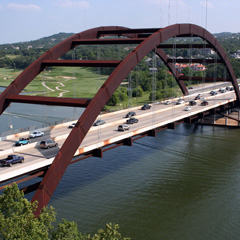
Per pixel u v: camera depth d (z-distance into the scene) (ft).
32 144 142.51
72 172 170.50
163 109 245.86
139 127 181.98
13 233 72.02
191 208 136.87
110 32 186.91
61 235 83.56
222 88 392.27
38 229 75.61
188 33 195.83
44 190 98.84
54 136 168.86
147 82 452.35
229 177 169.48
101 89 118.83
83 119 111.24
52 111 363.56
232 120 296.10
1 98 128.77
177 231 120.67
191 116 223.71
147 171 175.01
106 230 83.87
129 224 123.54
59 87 603.26
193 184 160.15
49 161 114.42
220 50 252.62
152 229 121.08
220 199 145.59
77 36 166.20
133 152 207.10
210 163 189.57
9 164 112.27
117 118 214.90
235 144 229.86
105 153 202.69
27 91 557.74
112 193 147.23
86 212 130.31
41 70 144.36
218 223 126.62
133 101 385.91
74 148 109.29
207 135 255.91
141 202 140.05
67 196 143.23
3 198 79.61
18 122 300.40
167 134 257.55
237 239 116.98
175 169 178.91
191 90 400.67
